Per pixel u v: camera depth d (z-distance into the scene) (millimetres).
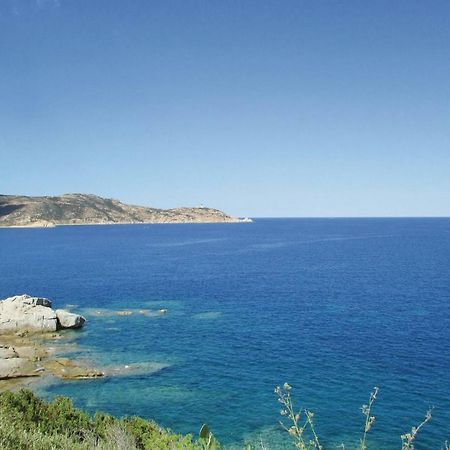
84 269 104188
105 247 167750
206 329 48469
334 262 115062
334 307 59125
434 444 23500
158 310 58969
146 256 134875
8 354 38438
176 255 137875
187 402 29719
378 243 183250
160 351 40781
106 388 32469
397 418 26484
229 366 36281
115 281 85500
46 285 81250
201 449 10555
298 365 36094
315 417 26875
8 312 49719
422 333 45156
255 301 64250
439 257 124062
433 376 33031
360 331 46281
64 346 42812
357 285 77688
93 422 17766
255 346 41594
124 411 28703
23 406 17219
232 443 24297
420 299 63844
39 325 48281
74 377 34469
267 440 24531
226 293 71312
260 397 30125
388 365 35594
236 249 159750
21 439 11094
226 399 30031
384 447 23359
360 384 31766
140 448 15344
